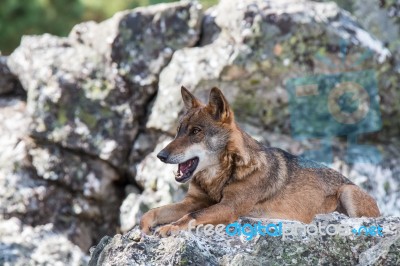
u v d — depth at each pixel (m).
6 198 15.46
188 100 9.77
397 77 16.19
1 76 17.70
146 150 15.70
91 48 16.59
